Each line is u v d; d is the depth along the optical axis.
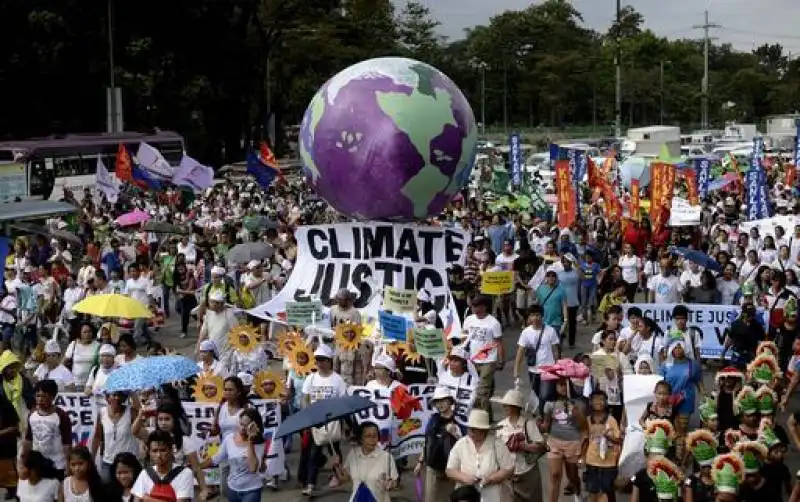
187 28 63.25
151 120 63.50
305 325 15.92
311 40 78.62
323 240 18.02
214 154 71.12
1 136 59.56
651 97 118.50
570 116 123.69
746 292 19.39
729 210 35.44
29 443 11.46
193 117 67.56
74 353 14.45
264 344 16.61
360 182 18.41
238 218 35.53
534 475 10.83
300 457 12.91
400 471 13.54
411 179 18.30
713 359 19.56
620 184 41.28
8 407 12.16
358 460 10.48
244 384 12.80
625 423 12.35
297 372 13.35
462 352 14.02
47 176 48.28
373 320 17.31
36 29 55.91
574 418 11.48
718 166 51.31
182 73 62.78
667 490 9.69
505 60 117.69
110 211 37.12
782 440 10.61
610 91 117.44
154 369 11.38
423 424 13.02
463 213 32.62
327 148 18.45
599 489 11.33
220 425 11.46
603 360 13.56
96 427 11.66
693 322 19.12
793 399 16.61
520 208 35.88
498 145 86.19
